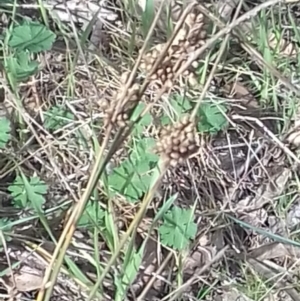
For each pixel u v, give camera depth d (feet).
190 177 1.01
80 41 1.03
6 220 0.91
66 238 0.73
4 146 0.92
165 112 1.01
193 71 0.66
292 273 0.97
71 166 1.00
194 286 0.95
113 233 0.89
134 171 0.93
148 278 0.93
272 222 1.02
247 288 0.95
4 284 0.91
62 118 1.02
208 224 0.98
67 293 0.91
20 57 1.01
